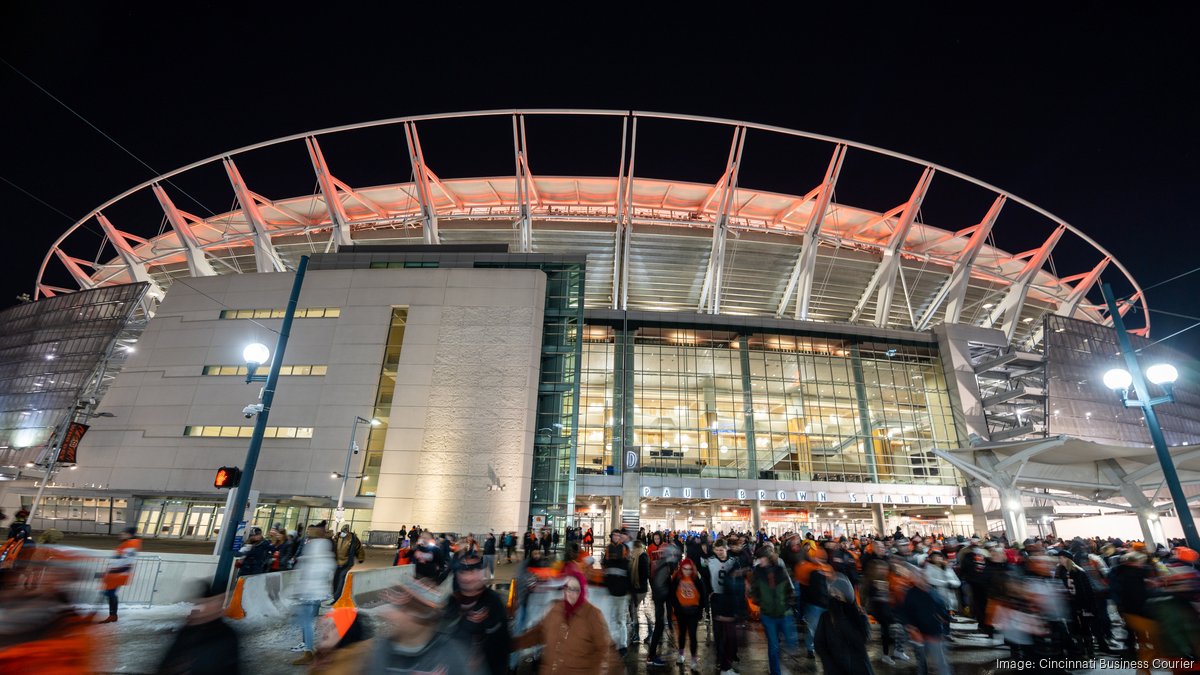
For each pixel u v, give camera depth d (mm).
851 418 50312
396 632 4488
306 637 8531
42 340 50531
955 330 54000
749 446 47781
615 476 43969
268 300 43344
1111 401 49469
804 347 52125
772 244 55906
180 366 41781
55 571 4891
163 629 10453
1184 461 26562
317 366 40844
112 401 41312
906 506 48938
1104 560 13648
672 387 48906
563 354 42781
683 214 59750
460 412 39312
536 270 43469
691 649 8812
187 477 38312
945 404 52438
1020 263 63969
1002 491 28516
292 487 37500
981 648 10602
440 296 42594
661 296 60094
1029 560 9352
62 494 37562
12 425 45906
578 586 5035
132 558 11328
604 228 55125
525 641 5219
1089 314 72312
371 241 57625
